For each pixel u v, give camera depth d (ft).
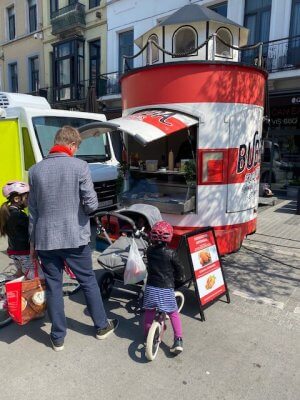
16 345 10.36
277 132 39.29
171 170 17.57
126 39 52.34
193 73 15.07
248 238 21.25
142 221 14.03
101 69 56.49
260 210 29.50
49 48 65.26
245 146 16.29
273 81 36.86
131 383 8.78
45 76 67.21
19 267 11.88
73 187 9.37
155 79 15.88
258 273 15.93
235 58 19.45
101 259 12.25
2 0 73.26
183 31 18.19
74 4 56.59
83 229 9.80
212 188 15.71
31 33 67.67
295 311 12.46
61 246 9.41
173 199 16.72
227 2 40.73
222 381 8.87
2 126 21.62
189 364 9.51
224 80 15.17
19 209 11.69
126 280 11.48
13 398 8.27
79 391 8.50
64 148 9.74
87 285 10.15
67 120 22.72
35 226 9.80
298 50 36.47
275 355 9.93
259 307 12.73
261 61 18.51
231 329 11.25
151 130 13.70
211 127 15.31
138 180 18.70
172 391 8.52
